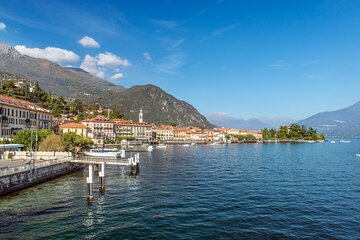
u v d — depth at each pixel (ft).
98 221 107.76
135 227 101.24
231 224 103.65
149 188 168.45
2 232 96.43
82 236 93.40
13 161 218.18
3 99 352.69
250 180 195.31
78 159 236.84
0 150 258.98
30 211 119.65
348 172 236.22
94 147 499.10
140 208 124.88
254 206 127.03
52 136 279.28
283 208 123.85
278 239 90.43
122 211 120.47
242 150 568.41
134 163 223.10
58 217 112.27
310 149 598.75
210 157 393.09
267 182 187.32
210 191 158.71
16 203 131.23
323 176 213.66
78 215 114.93
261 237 91.91
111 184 181.37
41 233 95.76
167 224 104.12
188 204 130.93
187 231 97.25
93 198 143.23
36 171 173.88
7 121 331.77
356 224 104.01
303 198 142.10
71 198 142.10
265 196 146.20
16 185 153.58
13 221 107.34
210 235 93.66
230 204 130.41
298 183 183.62
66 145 307.17
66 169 217.97
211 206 127.24
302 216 112.88
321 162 321.11
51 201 135.85
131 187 171.63
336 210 121.19
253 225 102.63
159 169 257.96
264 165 290.76
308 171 242.17
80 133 567.18
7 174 145.69
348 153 470.39
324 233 95.40
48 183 179.93
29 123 381.19
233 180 195.42
